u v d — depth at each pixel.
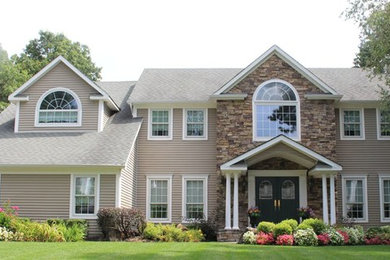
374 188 22.56
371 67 21.12
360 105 23.08
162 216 22.33
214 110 23.11
